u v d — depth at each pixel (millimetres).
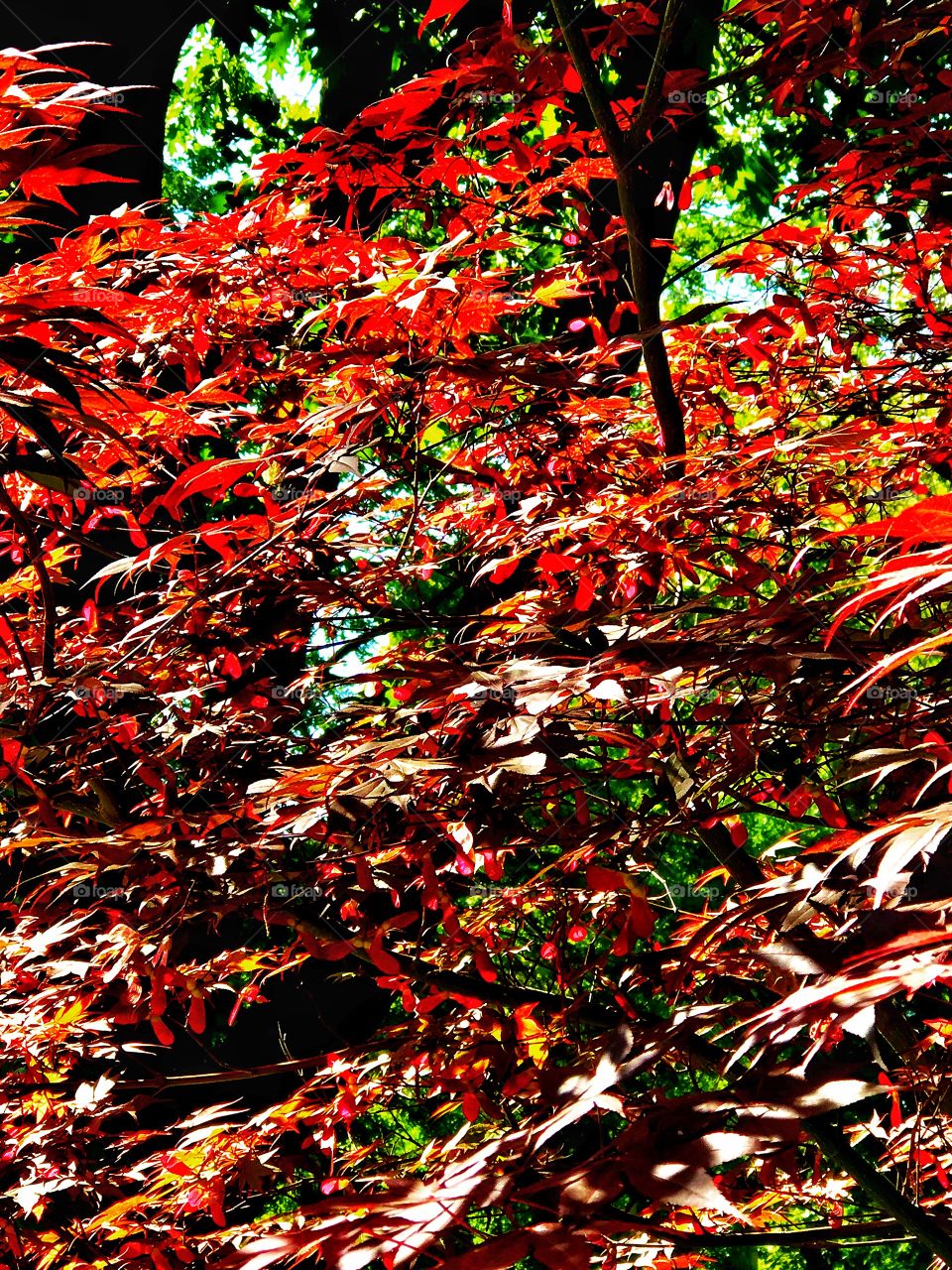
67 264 1973
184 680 2732
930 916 1217
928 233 2949
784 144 6844
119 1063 3658
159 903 2441
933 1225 2314
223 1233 2502
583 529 2635
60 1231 2842
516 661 2193
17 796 2920
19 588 3184
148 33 4523
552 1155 1772
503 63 2691
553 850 2887
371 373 2551
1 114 1386
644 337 2479
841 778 1679
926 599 2338
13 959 2826
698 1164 1165
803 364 3338
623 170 2711
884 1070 2010
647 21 2863
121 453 2701
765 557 3172
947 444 2613
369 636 2898
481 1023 2414
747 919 1888
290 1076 4449
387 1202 1251
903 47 2805
